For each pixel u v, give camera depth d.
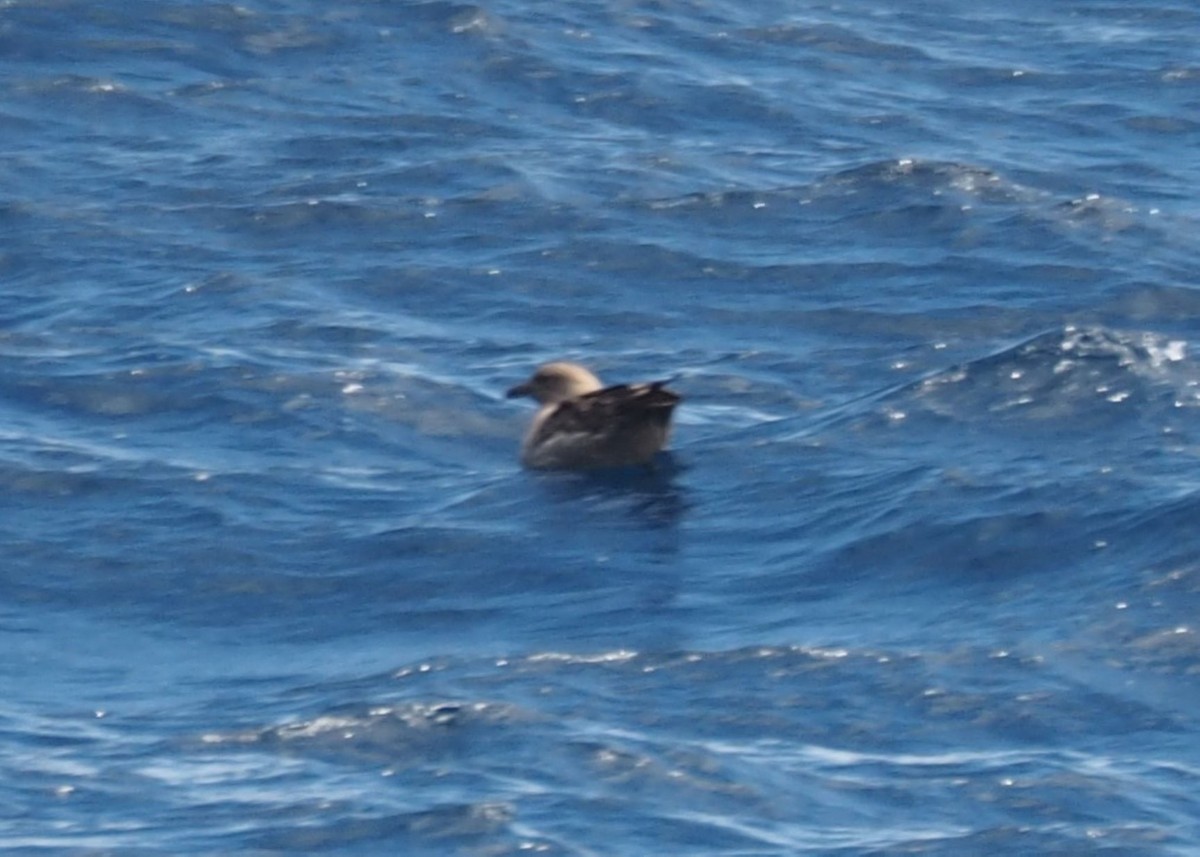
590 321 84.50
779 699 50.44
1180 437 65.19
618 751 47.53
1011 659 51.91
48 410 73.31
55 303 84.88
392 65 115.00
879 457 65.75
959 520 59.75
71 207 95.12
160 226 93.38
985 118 113.75
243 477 67.38
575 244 92.00
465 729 48.84
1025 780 46.38
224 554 61.53
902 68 122.06
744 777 46.59
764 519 62.00
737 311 85.56
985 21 133.00
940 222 94.88
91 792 46.78
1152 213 96.88
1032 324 84.00
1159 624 53.16
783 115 112.00
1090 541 57.88
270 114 108.12
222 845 44.12
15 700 52.53
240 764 48.03
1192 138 111.44
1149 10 136.75
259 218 94.31
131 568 60.88
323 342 80.44
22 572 60.78
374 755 48.19
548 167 101.06
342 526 63.50
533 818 44.81
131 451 69.69
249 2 120.12
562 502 64.06
